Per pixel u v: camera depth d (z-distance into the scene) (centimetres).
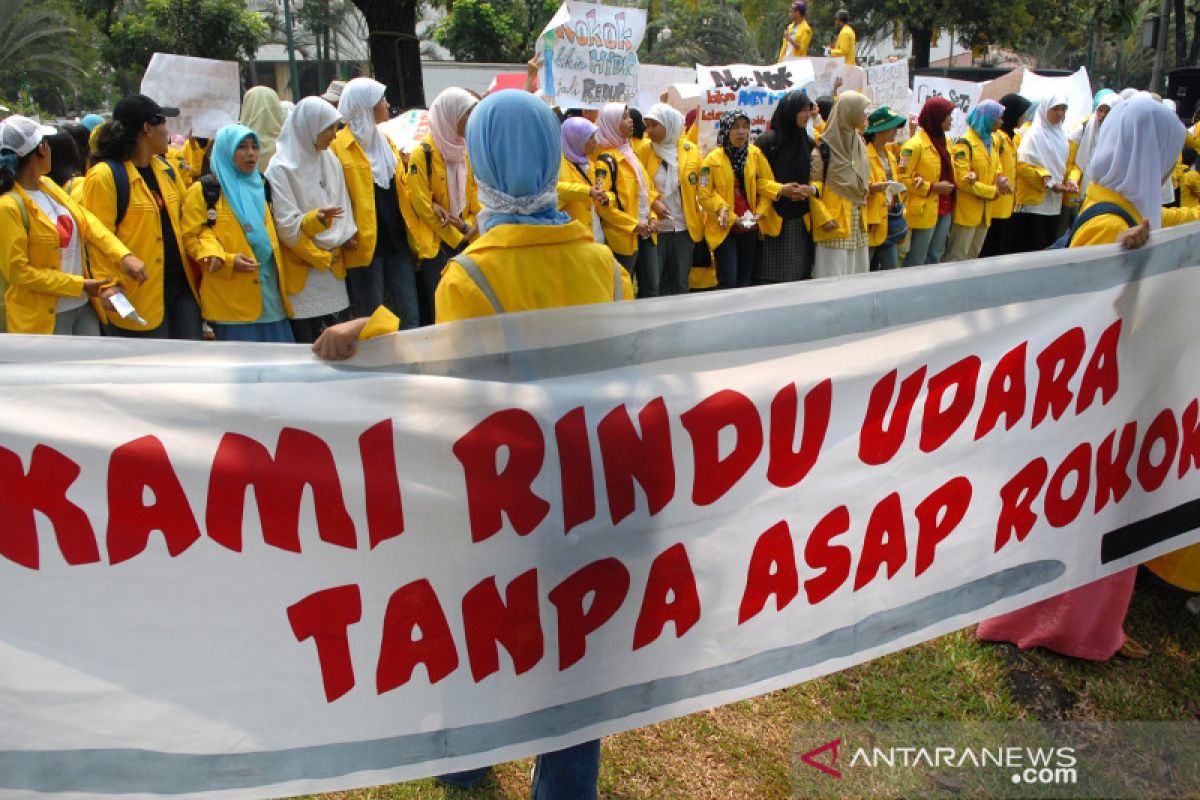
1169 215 418
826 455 247
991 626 349
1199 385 298
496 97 216
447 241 632
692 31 3866
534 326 215
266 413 202
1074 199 929
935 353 255
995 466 272
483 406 213
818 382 242
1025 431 274
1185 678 334
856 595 259
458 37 3634
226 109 745
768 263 758
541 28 3806
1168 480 302
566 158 686
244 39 3148
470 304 218
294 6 3381
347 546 209
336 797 273
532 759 291
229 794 211
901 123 757
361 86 599
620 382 223
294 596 208
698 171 729
